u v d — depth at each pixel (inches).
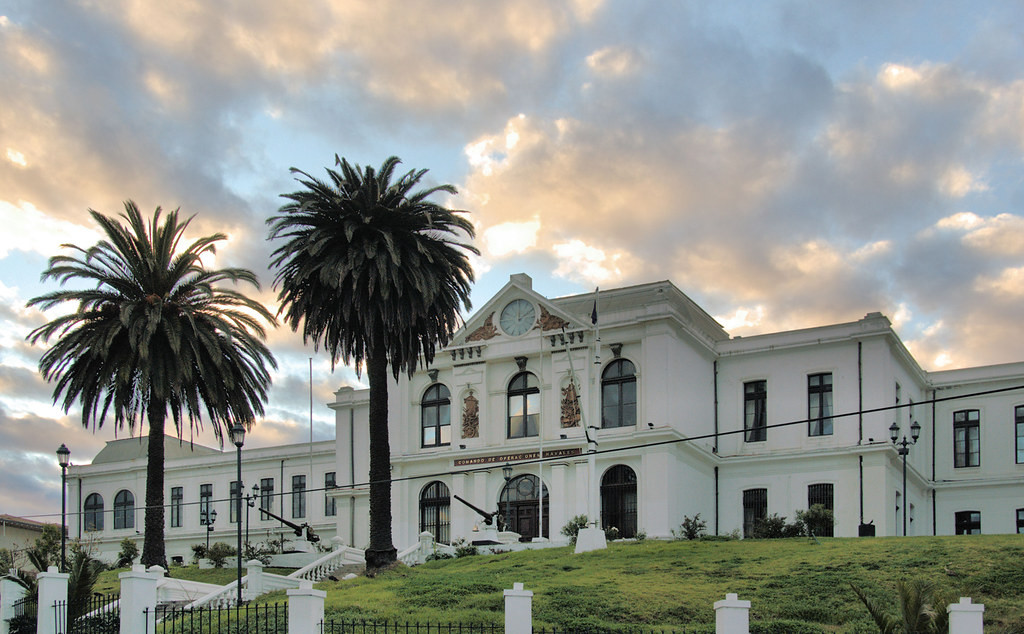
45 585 1159.0
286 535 2869.1
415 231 1695.4
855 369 2116.1
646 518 1982.0
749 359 2246.6
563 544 1822.1
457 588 1268.5
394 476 2298.2
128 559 2250.2
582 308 2294.5
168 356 1756.9
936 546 1316.4
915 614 812.6
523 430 2196.1
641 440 2020.2
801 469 2116.1
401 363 1738.4
